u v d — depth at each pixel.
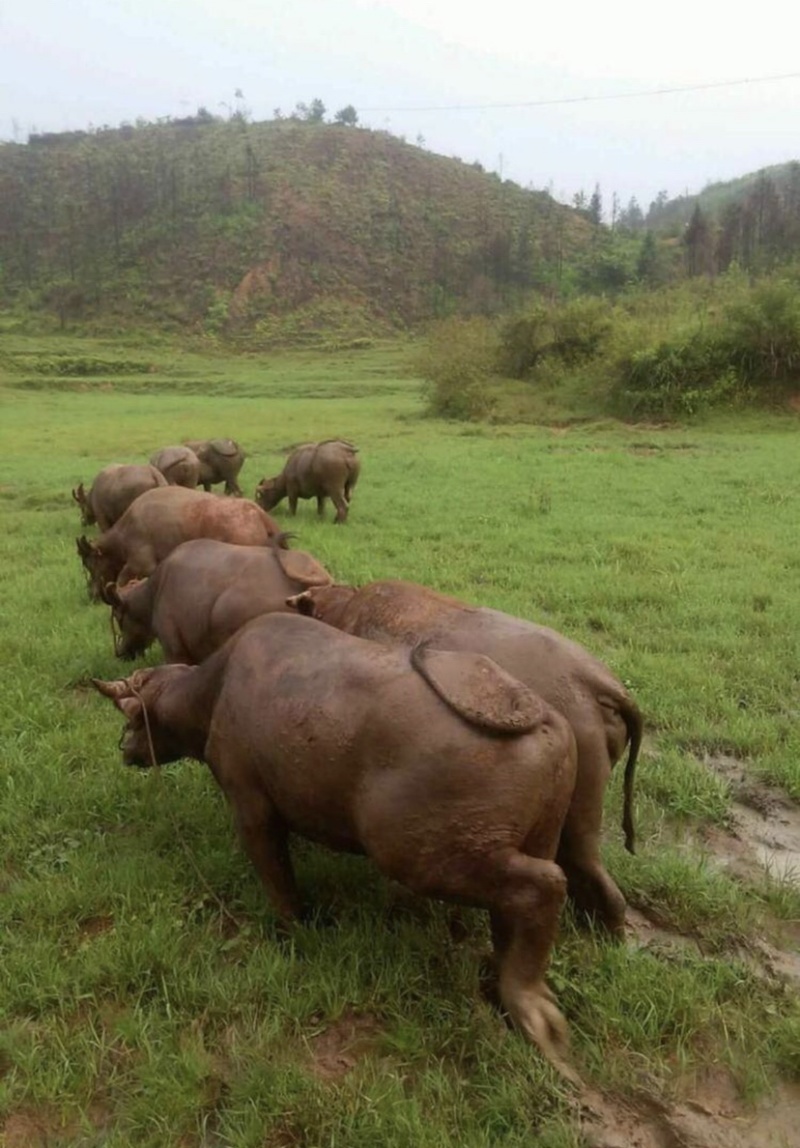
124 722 6.66
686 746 6.47
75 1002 3.88
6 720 6.60
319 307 91.56
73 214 111.06
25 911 4.46
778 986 4.04
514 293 92.44
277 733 4.03
